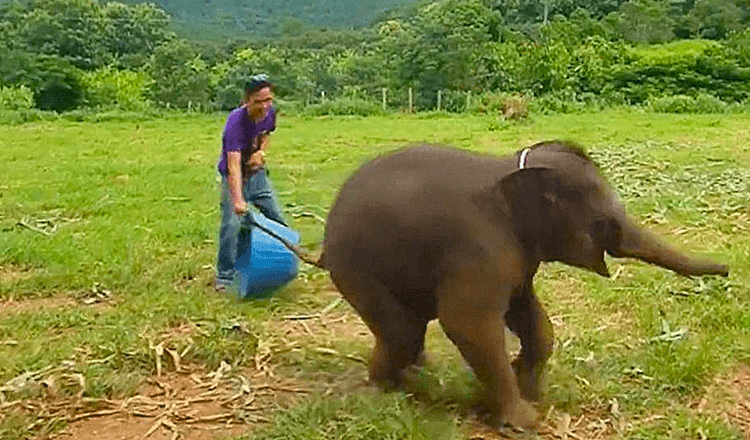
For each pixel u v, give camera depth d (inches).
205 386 212.8
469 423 189.3
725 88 1592.0
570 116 1213.1
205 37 4330.7
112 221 402.6
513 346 231.0
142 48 2615.7
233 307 269.1
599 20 2340.1
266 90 273.7
